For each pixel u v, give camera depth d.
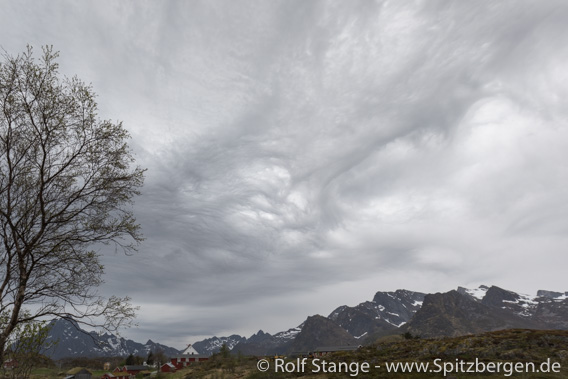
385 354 65.00
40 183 15.48
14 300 15.38
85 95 16.08
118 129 16.70
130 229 16.77
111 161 16.53
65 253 16.05
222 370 75.56
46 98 15.43
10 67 15.05
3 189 14.98
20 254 14.81
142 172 17.27
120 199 16.75
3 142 14.92
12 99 14.84
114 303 16.02
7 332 14.42
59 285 16.03
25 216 15.59
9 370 16.52
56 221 15.59
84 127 16.08
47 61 15.56
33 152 15.70
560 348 52.69
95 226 16.20
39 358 17.12
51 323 17.59
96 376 153.62
